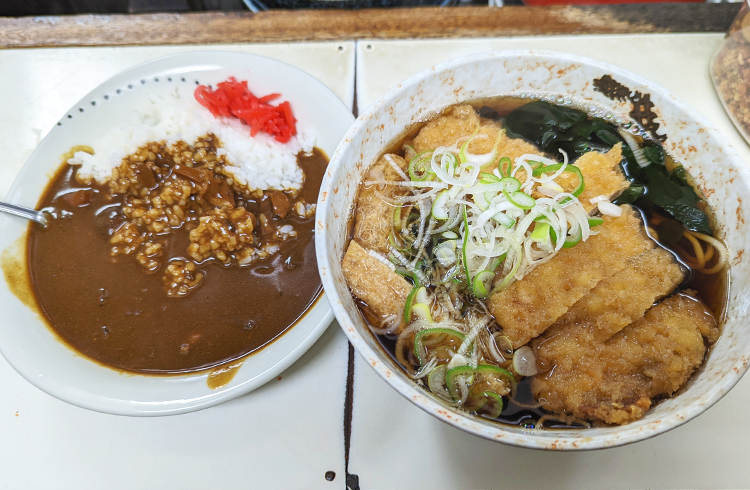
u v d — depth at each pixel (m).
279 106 0.31
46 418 0.24
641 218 0.23
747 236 0.20
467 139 0.25
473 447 0.23
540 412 0.20
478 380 0.20
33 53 0.34
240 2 0.39
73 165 0.30
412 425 0.23
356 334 0.17
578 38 0.33
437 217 0.23
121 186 0.29
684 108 0.22
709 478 0.22
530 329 0.21
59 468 0.23
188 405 0.22
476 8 0.34
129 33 0.34
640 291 0.21
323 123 0.30
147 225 0.29
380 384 0.24
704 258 0.22
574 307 0.21
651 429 0.16
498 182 0.22
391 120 0.23
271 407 0.24
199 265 0.28
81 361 0.25
